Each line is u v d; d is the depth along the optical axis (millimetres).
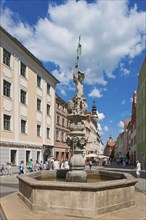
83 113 10852
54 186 7391
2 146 25234
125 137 91000
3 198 9758
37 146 33875
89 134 71812
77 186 7188
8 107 26797
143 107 42906
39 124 35031
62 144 46406
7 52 27016
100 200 7312
